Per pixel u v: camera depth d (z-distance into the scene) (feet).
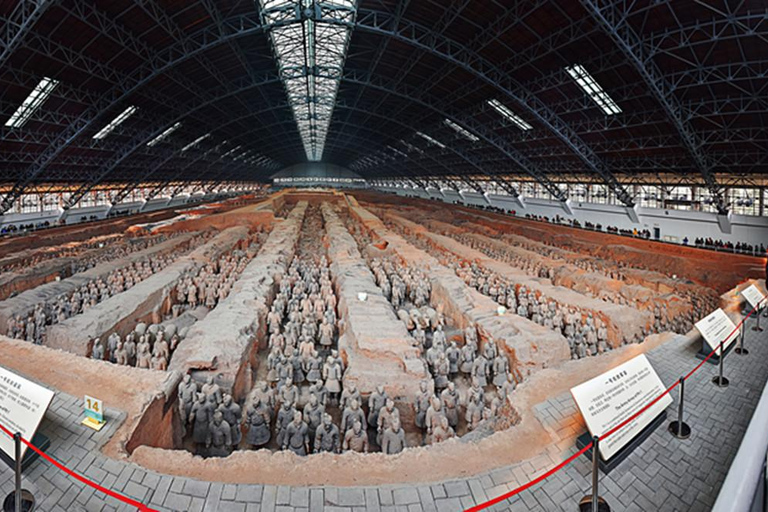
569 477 17.54
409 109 143.64
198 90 114.73
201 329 44.68
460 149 162.50
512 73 93.97
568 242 127.95
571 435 21.42
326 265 88.33
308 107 163.02
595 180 134.51
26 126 95.20
